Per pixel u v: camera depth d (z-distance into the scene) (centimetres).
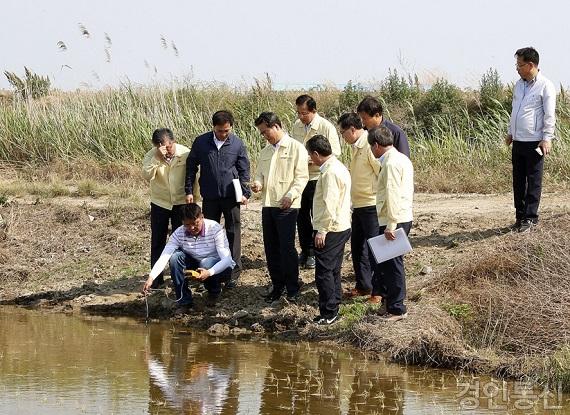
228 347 959
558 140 1548
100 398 788
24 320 1088
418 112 2414
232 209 1088
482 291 955
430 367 877
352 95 2581
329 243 959
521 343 872
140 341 987
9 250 1323
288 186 1027
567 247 977
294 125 1096
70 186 1694
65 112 1933
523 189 1106
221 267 1044
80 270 1251
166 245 1072
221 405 771
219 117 1057
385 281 928
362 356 913
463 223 1205
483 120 1964
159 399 786
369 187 977
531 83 1080
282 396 795
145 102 1989
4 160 1892
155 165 1093
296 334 989
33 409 756
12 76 2078
